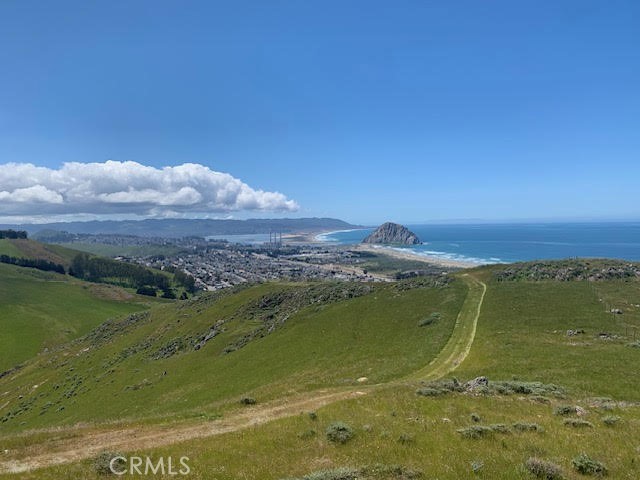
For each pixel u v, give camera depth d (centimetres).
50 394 8581
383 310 7000
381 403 2539
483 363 4053
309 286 10125
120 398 6756
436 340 5094
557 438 1914
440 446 1852
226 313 9894
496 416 2259
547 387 2969
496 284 7681
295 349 6338
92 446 2209
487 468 1609
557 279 7575
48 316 16562
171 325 10656
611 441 1878
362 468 1647
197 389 5941
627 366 3503
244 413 2708
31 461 2041
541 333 4819
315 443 1978
